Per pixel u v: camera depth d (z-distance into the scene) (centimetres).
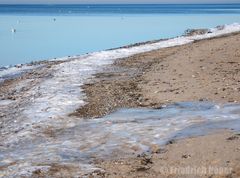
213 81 2228
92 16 17338
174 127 1529
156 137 1455
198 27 8906
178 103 1900
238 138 1312
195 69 2633
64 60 4088
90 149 1422
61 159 1349
